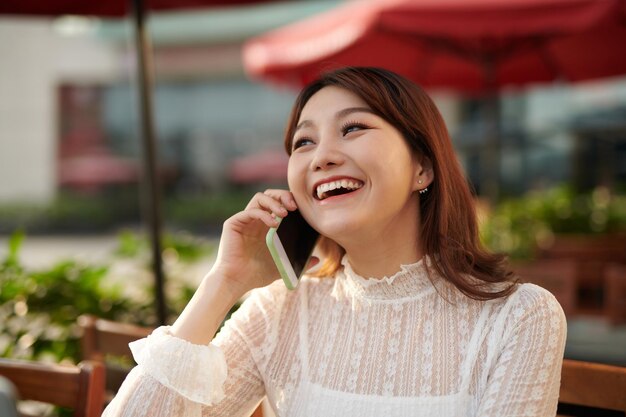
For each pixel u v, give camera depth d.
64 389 1.50
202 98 19.50
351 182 1.21
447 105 13.89
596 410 1.40
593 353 2.95
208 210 16.56
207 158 19.59
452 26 3.66
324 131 1.23
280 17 17.80
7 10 2.98
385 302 1.29
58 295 2.55
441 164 1.28
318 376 1.30
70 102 19.00
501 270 1.31
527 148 11.33
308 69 4.43
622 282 3.35
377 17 3.69
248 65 4.88
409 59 5.13
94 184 17.89
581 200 5.62
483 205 5.19
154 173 2.91
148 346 1.27
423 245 1.30
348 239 1.25
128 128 18.98
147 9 3.09
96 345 1.89
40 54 18.81
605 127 10.59
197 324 1.30
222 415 1.36
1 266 2.57
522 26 3.58
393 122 1.23
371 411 1.22
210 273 1.36
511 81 5.62
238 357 1.38
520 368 1.18
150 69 2.94
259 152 19.42
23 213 16.72
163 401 1.24
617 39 4.72
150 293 2.84
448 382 1.20
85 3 3.03
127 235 3.13
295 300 1.40
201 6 3.05
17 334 2.45
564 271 3.46
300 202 1.28
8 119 18.94
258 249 1.37
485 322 1.23
